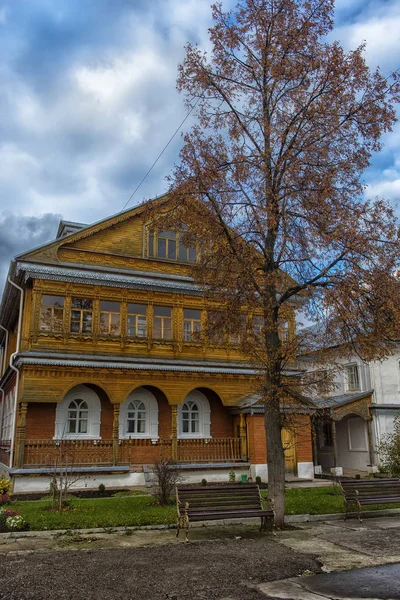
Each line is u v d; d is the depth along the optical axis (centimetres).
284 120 1249
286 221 1191
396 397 2723
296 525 1187
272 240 1245
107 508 1380
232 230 1244
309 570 799
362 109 1192
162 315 2328
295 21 1235
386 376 2727
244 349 1231
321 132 1205
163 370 2166
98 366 2033
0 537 1031
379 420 2650
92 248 2258
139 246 2353
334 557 880
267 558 870
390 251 1151
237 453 2266
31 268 2055
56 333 2064
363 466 2709
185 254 2456
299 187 1186
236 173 1213
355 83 1187
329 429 3002
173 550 930
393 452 2259
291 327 1510
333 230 1137
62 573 770
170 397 2186
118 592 683
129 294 2247
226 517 1059
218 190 1220
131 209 2355
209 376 2283
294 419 1280
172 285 2303
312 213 1158
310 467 2244
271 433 1198
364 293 1116
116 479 1964
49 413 2044
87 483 1912
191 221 1203
